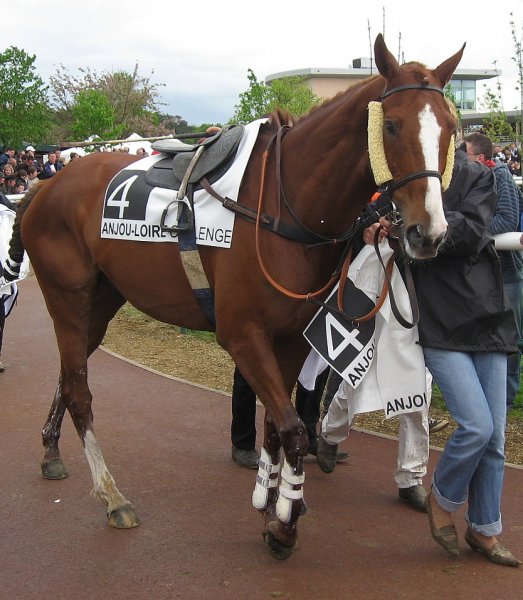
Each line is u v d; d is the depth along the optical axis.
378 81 2.73
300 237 2.92
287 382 3.29
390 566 3.08
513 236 4.28
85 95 23.27
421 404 3.16
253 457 4.18
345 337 3.07
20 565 3.05
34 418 4.98
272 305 2.96
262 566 3.06
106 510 3.57
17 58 21.77
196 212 3.16
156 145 3.56
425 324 3.03
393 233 2.90
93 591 2.86
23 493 3.78
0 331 6.14
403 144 2.50
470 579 2.98
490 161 4.75
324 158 2.86
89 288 3.76
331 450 3.99
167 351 6.94
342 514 3.58
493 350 2.99
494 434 3.02
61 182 3.81
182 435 4.69
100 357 6.61
